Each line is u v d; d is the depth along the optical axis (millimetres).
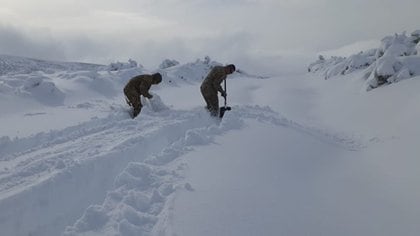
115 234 3691
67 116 10695
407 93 11484
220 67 10000
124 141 6762
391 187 5125
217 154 6277
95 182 5555
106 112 11383
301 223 3906
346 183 5324
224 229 3682
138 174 5133
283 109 13969
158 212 4176
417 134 7820
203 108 10273
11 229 4301
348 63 20484
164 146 7547
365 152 7535
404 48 16359
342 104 13508
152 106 10453
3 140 7293
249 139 7438
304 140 7883
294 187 4949
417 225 3943
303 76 25219
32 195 4641
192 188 4699
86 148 6664
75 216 4984
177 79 25484
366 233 3768
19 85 15867
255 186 4840
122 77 20391
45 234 4594
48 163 5750
